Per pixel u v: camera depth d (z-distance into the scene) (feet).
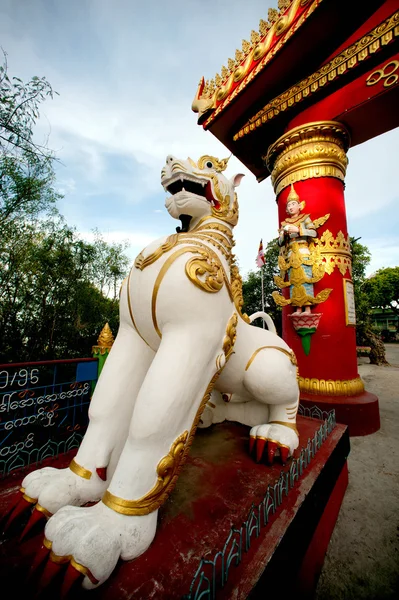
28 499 3.43
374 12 10.43
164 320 3.80
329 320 12.42
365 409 11.32
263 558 2.99
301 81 12.57
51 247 26.16
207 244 4.62
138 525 2.95
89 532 2.60
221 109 14.58
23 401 8.02
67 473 3.71
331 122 12.55
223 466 4.88
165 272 3.82
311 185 13.29
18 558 2.95
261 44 12.50
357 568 5.21
